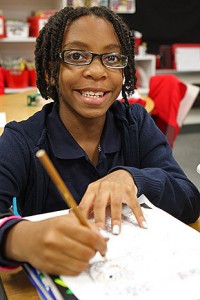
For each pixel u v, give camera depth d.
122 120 0.94
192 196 0.88
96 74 0.79
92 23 0.80
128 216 0.70
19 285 0.60
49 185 0.84
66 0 3.40
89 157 0.89
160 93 2.38
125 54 0.86
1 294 0.61
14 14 3.79
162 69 4.37
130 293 0.50
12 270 0.63
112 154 0.92
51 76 0.88
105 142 0.90
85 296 0.50
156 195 0.79
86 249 0.53
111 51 0.81
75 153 0.85
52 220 0.55
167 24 4.43
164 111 2.35
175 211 0.84
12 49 3.84
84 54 0.80
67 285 0.51
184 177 0.92
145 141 0.98
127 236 0.64
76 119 0.86
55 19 0.84
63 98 0.85
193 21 4.50
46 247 0.52
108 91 0.83
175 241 0.63
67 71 0.81
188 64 4.42
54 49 0.83
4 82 3.52
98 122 0.88
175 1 4.38
